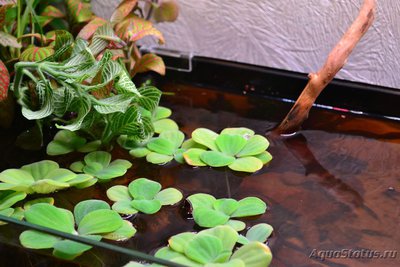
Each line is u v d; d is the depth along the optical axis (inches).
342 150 25.8
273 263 20.4
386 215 22.3
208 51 30.8
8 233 20.4
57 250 19.7
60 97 24.2
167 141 25.7
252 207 22.1
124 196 22.9
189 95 30.0
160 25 31.0
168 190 23.2
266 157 25.1
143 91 24.7
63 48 23.9
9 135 26.7
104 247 19.3
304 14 28.2
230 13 29.5
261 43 29.6
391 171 24.5
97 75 23.5
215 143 25.4
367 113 28.5
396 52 27.4
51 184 22.5
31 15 27.6
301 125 27.4
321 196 23.2
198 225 21.6
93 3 31.2
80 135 26.2
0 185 22.6
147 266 18.7
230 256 19.7
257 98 29.8
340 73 28.8
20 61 24.9
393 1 26.5
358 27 25.4
